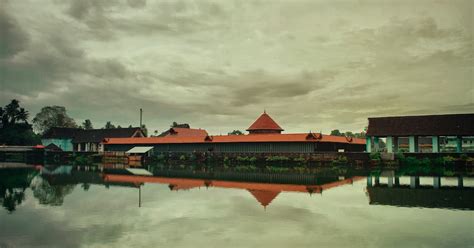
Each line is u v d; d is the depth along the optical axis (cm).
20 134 11625
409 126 6219
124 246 1620
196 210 2367
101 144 10531
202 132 10244
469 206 2455
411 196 2852
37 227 1942
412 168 5416
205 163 7431
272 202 2636
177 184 3756
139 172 5341
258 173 5000
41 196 2970
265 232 1827
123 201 2722
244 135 7462
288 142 6838
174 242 1675
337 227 1911
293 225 1955
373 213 2242
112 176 4709
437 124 6069
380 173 4722
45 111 14575
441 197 2803
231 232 1831
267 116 8469
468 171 4862
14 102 12069
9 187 3547
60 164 7706
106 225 1981
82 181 4091
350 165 6081
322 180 3994
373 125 6469
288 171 5281
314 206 2473
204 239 1716
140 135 10538
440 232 1806
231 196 2920
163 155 8262
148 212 2311
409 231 1830
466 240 1673
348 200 2695
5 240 1716
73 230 1881
